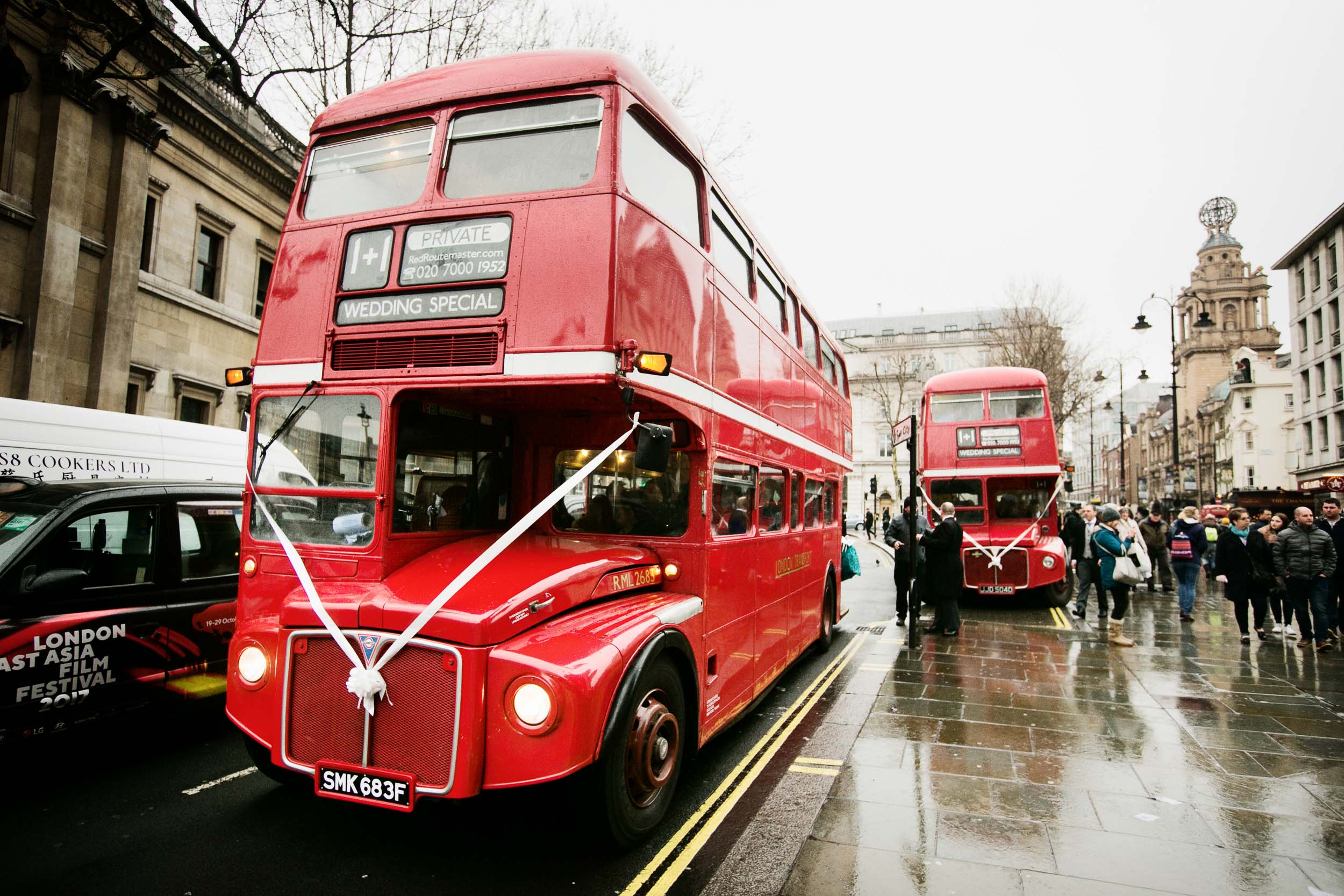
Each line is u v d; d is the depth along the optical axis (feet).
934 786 15.76
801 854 12.60
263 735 12.31
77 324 44.96
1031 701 22.85
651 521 16.24
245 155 58.13
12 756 16.76
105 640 16.15
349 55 37.04
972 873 11.97
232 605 19.06
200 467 32.94
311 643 11.91
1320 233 134.41
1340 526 33.22
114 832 13.16
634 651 12.35
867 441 187.83
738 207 19.49
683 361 14.92
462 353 12.73
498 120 13.73
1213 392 221.46
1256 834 13.51
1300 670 27.30
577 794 11.69
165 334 51.75
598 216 12.49
